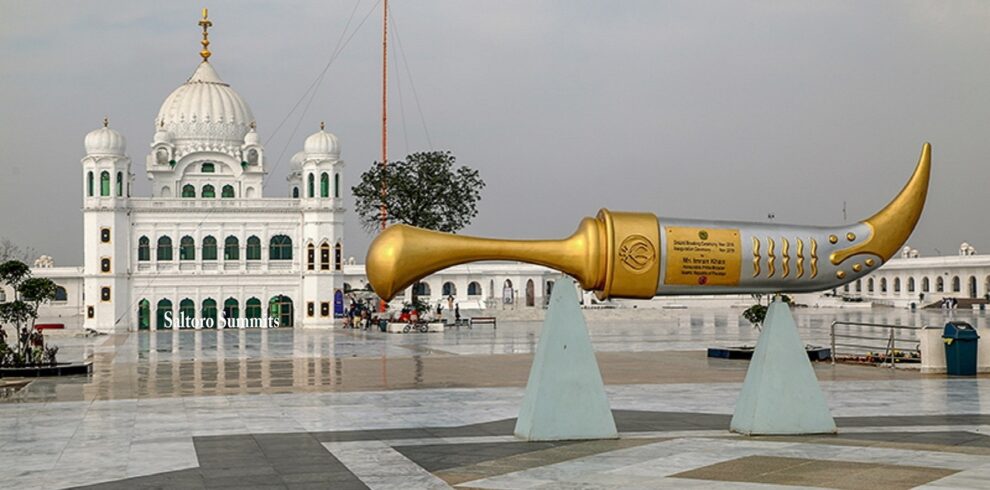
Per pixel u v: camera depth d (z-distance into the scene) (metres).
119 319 76.62
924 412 19.17
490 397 23.11
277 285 79.81
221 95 87.88
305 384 26.95
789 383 16.08
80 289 103.44
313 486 12.87
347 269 108.56
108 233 76.69
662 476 12.82
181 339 59.28
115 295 76.50
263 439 16.84
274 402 22.47
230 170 84.69
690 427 17.34
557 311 15.90
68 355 42.56
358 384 26.80
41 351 32.41
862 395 22.20
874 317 82.94
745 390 16.41
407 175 70.12
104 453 15.62
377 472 13.71
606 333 57.50
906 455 14.10
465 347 44.81
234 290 79.31
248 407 21.53
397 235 14.59
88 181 76.81
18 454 15.62
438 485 12.75
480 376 29.03
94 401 23.12
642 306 109.44
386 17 77.62
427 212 70.44
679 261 14.96
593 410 15.80
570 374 15.84
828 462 13.57
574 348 15.88
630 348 41.56
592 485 12.38
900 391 23.05
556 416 15.74
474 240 14.86
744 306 111.25
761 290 15.66
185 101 87.06
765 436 15.90
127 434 17.64
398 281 14.63
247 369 32.88
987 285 117.00
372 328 74.62
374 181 70.19
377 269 14.59
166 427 18.47
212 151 84.00
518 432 16.25
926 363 27.98
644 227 14.94
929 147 15.75
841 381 25.62
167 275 78.19
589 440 15.71
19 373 30.66
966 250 126.62
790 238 15.32
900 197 15.75
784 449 14.62
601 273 14.98
